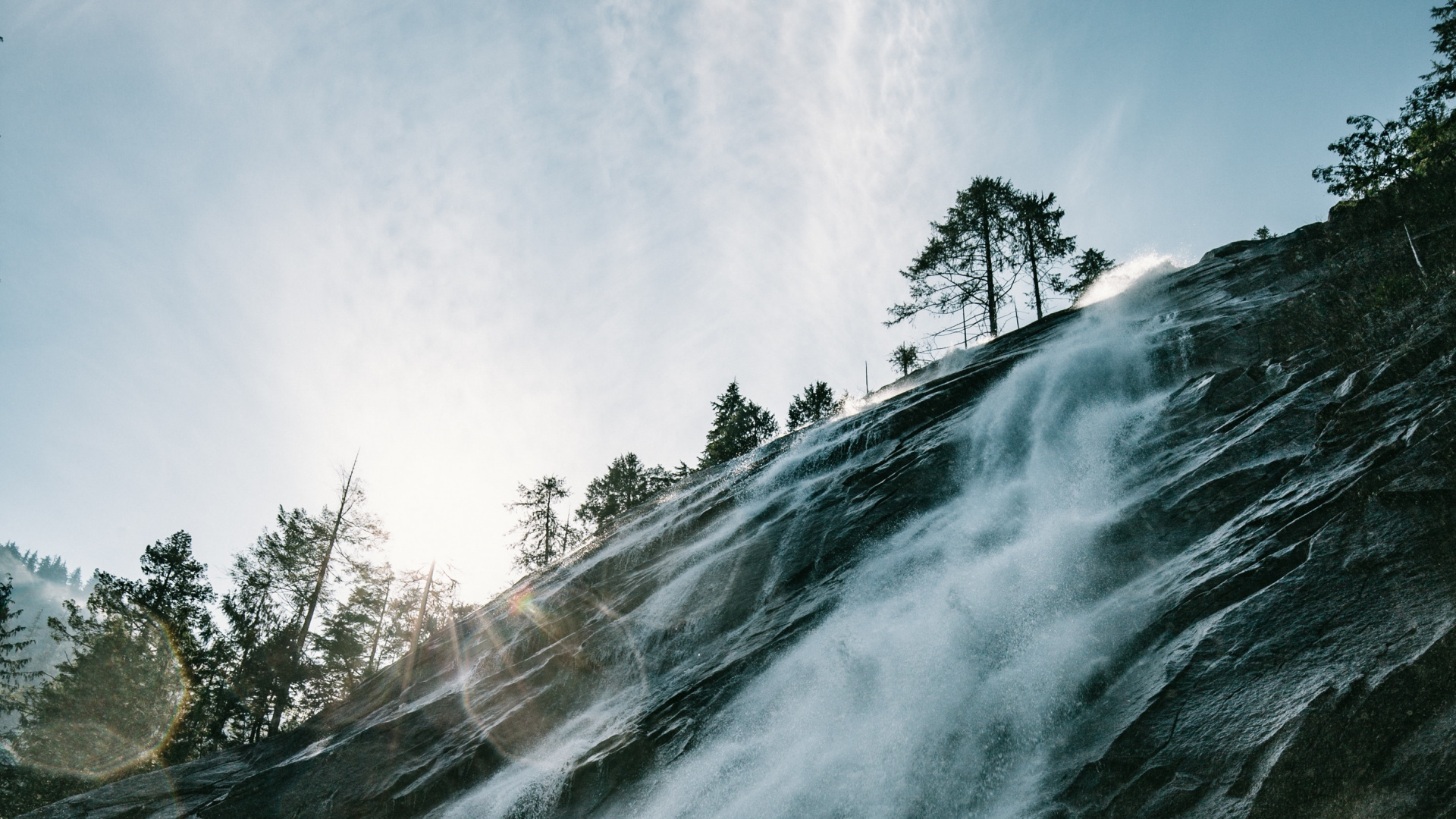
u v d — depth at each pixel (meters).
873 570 10.92
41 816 14.55
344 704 18.56
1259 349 11.91
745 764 8.23
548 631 15.78
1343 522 6.48
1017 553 9.49
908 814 6.49
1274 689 5.38
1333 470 7.29
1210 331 12.91
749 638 10.98
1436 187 12.52
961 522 11.05
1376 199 13.62
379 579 44.03
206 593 37.94
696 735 9.21
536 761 11.05
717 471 21.88
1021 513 10.59
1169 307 15.88
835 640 9.53
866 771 7.18
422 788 11.91
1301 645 5.60
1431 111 12.70
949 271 34.38
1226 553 7.17
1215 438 9.60
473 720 13.50
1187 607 6.75
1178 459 9.70
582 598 16.48
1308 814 4.58
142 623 37.53
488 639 17.48
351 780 13.10
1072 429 12.29
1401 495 6.24
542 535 48.38
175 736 33.59
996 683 7.34
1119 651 6.83
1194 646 6.21
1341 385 8.77
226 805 13.35
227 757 17.50
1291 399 9.21
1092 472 10.73
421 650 19.33
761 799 7.52
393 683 18.20
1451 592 5.23
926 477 12.91
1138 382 12.94
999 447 12.77
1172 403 11.36
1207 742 5.35
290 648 34.62
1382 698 4.81
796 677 9.21
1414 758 4.45
